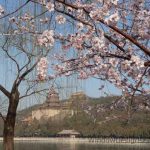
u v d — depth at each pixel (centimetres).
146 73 913
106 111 1209
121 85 961
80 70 934
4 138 2011
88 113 1382
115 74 914
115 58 848
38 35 861
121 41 863
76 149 6606
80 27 809
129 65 814
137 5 909
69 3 803
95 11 762
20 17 1084
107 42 862
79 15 817
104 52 850
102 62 871
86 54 868
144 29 908
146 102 1055
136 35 912
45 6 801
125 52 822
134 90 962
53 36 842
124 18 902
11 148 2000
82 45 859
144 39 916
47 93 1708
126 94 1012
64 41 871
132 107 1077
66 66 929
